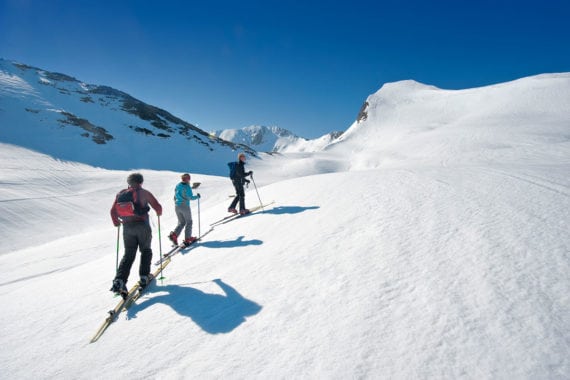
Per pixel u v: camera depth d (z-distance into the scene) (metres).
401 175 8.38
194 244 6.07
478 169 8.67
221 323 2.94
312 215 5.94
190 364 2.44
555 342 1.95
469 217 4.34
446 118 96.38
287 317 2.80
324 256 3.92
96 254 10.94
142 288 4.06
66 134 60.16
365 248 3.90
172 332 2.96
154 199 4.29
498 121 62.50
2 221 19.36
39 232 19.22
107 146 62.38
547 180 6.31
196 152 78.00
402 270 3.20
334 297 2.96
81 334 3.28
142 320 3.33
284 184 11.05
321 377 2.03
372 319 2.51
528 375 1.75
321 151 114.94
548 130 43.34
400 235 4.08
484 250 3.30
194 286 3.95
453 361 1.95
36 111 64.75
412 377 1.89
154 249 7.05
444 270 3.04
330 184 8.66
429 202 5.32
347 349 2.24
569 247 3.14
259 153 100.56
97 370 2.59
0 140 48.16
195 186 6.37
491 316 2.29
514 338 2.05
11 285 6.80
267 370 2.19
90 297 4.29
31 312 4.14
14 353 3.11
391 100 132.00
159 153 69.38
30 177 30.17
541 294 2.46
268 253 4.48
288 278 3.55
